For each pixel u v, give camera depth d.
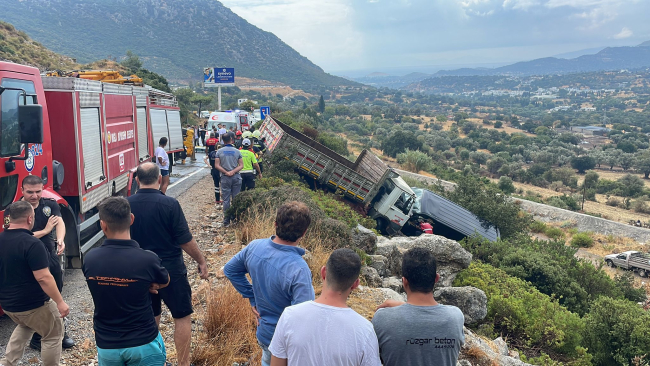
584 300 14.48
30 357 4.68
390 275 10.05
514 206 22.91
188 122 54.53
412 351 2.71
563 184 87.19
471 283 10.74
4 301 3.85
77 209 7.37
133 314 3.23
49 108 7.09
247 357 4.78
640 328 9.84
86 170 7.63
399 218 17.30
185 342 4.11
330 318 2.51
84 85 7.68
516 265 15.34
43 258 3.80
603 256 34.28
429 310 2.81
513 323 9.43
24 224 3.85
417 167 59.06
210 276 7.00
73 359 4.71
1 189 5.06
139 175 3.97
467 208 22.42
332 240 8.83
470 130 192.75
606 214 58.34
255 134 18.84
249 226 9.08
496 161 100.75
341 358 2.45
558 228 41.69
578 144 168.75
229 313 5.03
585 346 10.26
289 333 2.51
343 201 17.33
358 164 20.95
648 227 49.41
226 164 10.41
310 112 95.12
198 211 12.11
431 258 2.86
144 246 3.88
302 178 17.36
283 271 3.11
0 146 5.02
